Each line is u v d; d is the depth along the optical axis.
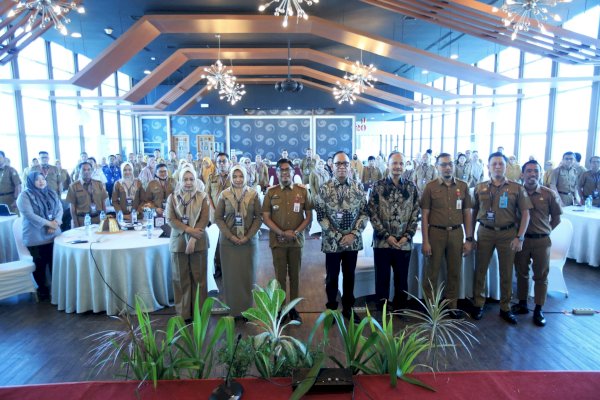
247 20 7.54
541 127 9.69
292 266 3.18
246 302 3.20
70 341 2.84
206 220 3.12
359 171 9.65
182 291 3.13
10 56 6.30
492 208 3.12
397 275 3.16
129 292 3.25
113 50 7.23
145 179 5.49
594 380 1.25
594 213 4.78
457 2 5.43
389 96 14.59
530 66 9.80
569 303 3.54
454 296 3.19
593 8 7.16
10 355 2.65
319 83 17.14
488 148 12.34
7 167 5.81
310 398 1.17
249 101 16.97
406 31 9.21
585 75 7.98
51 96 9.52
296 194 3.13
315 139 15.99
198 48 10.67
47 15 3.81
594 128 7.83
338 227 3.04
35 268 3.66
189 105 15.95
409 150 20.53
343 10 7.93
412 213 3.09
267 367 1.34
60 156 10.44
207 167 7.21
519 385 1.23
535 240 3.10
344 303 3.17
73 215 4.27
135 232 3.81
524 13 4.22
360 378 1.28
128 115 15.70
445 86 15.48
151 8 7.59
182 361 1.35
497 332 2.96
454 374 1.30
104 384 1.27
